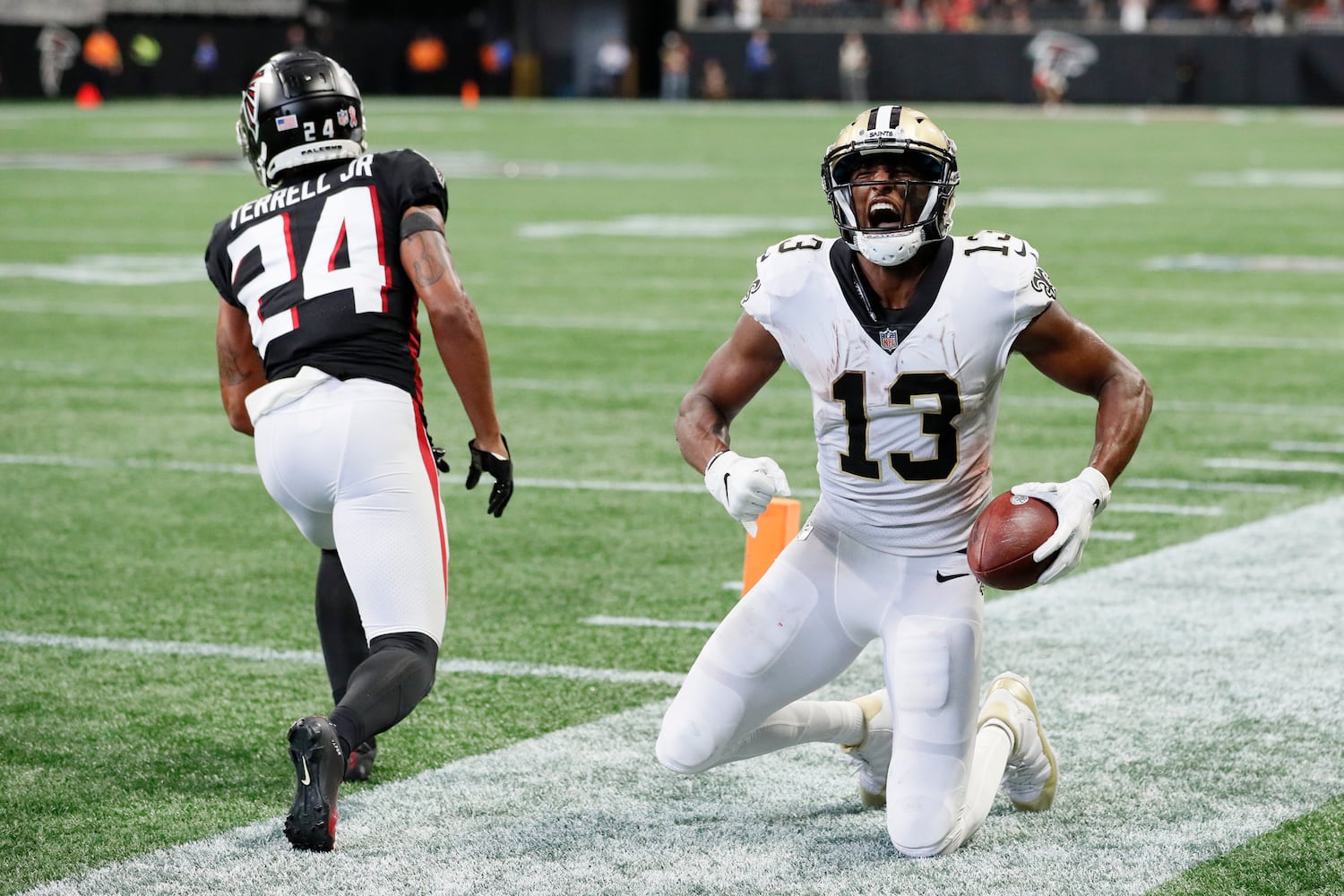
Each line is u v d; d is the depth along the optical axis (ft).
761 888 26.37
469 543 49.42
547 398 70.95
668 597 44.06
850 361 26.61
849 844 28.25
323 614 30.60
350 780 31.32
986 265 26.32
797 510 32.63
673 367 77.61
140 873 27.12
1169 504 53.26
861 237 25.80
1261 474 57.26
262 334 29.27
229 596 44.27
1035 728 29.09
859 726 29.30
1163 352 80.48
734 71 345.10
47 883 26.68
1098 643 39.78
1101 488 25.80
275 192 30.19
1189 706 35.42
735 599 43.98
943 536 27.20
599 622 41.86
